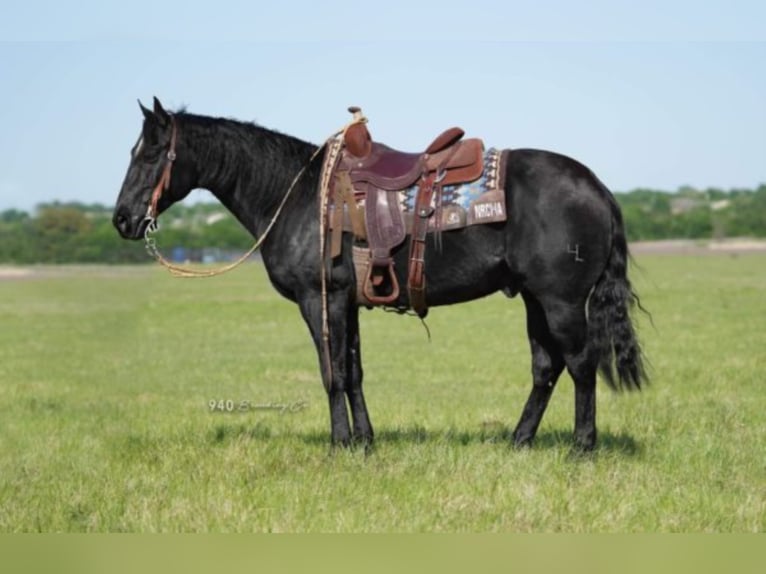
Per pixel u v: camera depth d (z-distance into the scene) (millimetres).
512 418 14266
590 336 10180
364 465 10219
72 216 87000
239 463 10773
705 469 10398
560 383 18312
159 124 10992
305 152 10992
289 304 41281
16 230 85000
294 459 10914
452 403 16312
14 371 22375
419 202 10188
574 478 9773
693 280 50031
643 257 76875
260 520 8992
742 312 32656
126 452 11930
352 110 10703
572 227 9883
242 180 11062
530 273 10016
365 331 30859
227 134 11078
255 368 22359
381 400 16938
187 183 11195
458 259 10148
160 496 9672
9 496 10016
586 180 10039
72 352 26469
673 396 16047
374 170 10438
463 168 10141
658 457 10969
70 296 49188
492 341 27156
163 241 91688
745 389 16797
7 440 13562
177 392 18812
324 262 10500
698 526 8734
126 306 42469
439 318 34906
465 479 9844
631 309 10352
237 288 53281
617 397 15773
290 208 10805
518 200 9969
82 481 10453
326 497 9406
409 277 10305
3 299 48062
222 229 96812
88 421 15219
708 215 109062
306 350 26328
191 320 36125
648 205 124500
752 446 11578
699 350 22891
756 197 119188
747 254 80250
